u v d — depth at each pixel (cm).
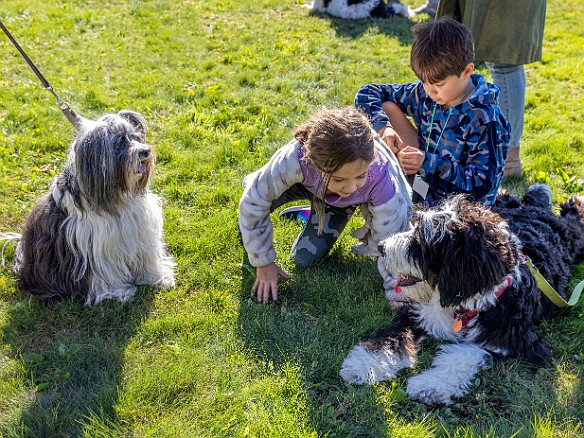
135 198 380
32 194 496
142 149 348
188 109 657
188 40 873
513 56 497
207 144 583
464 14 512
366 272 421
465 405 318
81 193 357
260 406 314
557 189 521
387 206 367
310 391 328
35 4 982
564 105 682
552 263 375
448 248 305
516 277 332
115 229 374
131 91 696
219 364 342
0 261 423
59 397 320
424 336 361
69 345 352
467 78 390
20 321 368
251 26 951
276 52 838
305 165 357
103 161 343
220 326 370
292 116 654
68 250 379
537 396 320
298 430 298
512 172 538
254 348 354
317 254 419
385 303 387
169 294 396
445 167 409
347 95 709
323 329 369
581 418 310
